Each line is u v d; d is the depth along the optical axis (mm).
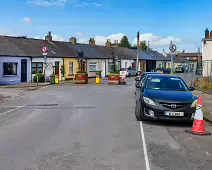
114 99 11906
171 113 6500
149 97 6797
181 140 5422
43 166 3941
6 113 8477
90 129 6219
